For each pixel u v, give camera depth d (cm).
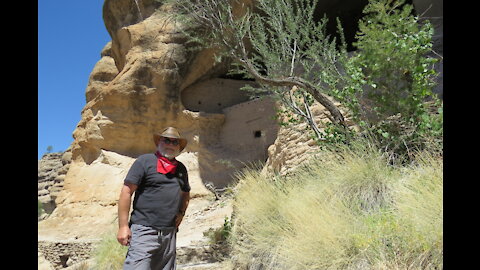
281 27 698
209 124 1628
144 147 1714
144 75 1642
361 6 1436
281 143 1080
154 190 311
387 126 472
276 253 366
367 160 411
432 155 393
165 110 1642
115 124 1686
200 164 1577
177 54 1620
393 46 448
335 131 552
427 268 259
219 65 1677
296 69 759
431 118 435
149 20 1709
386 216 318
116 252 717
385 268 270
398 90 461
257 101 1547
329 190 395
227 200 1209
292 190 453
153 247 303
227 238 634
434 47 758
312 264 315
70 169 1803
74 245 1309
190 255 713
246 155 1548
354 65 507
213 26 693
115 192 1617
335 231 321
